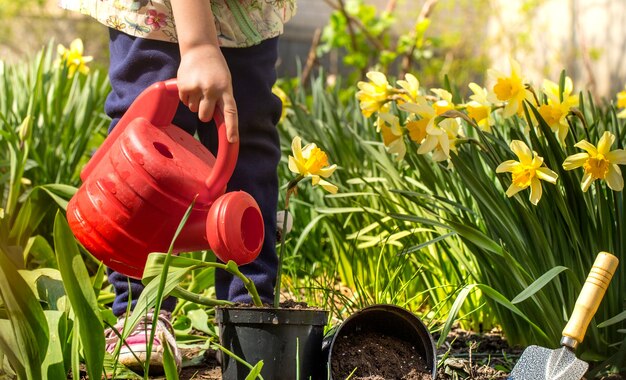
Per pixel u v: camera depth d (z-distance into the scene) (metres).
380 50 5.94
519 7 8.05
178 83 1.49
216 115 1.47
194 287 2.17
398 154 1.90
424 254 2.29
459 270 2.14
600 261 1.43
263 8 1.81
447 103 1.85
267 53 1.83
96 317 1.32
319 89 3.46
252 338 1.43
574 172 1.73
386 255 2.41
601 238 1.72
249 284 1.47
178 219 1.44
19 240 2.24
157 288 1.38
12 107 3.14
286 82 5.08
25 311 1.30
